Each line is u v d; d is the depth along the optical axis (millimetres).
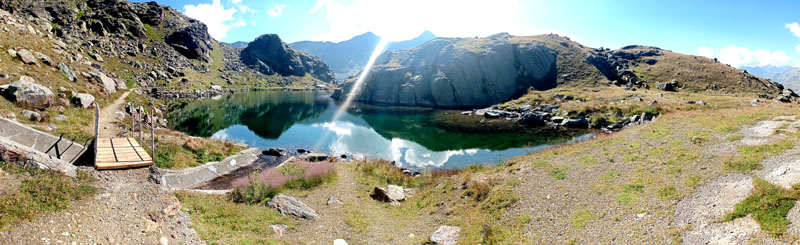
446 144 46656
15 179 11320
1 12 56375
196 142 31328
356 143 47750
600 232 12805
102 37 135250
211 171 27078
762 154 16094
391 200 21406
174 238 11508
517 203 17188
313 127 62094
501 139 48969
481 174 23594
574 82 104500
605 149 24391
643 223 12633
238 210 16078
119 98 53500
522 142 46062
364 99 125938
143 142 25750
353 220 17250
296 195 21250
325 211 18656
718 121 25844
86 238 9703
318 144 46312
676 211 12836
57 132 22047
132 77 111062
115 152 19344
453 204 19172
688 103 58031
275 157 36469
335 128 61500
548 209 15828
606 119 55750
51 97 28375
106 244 9789
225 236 13047
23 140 17438
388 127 63344
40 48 45594
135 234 10812
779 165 14156
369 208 19875
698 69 107688
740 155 16672
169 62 151250
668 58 126812
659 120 31391
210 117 69250
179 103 91500
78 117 29344
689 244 10758
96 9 158375
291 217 16766
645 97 68062
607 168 19797
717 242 10477
